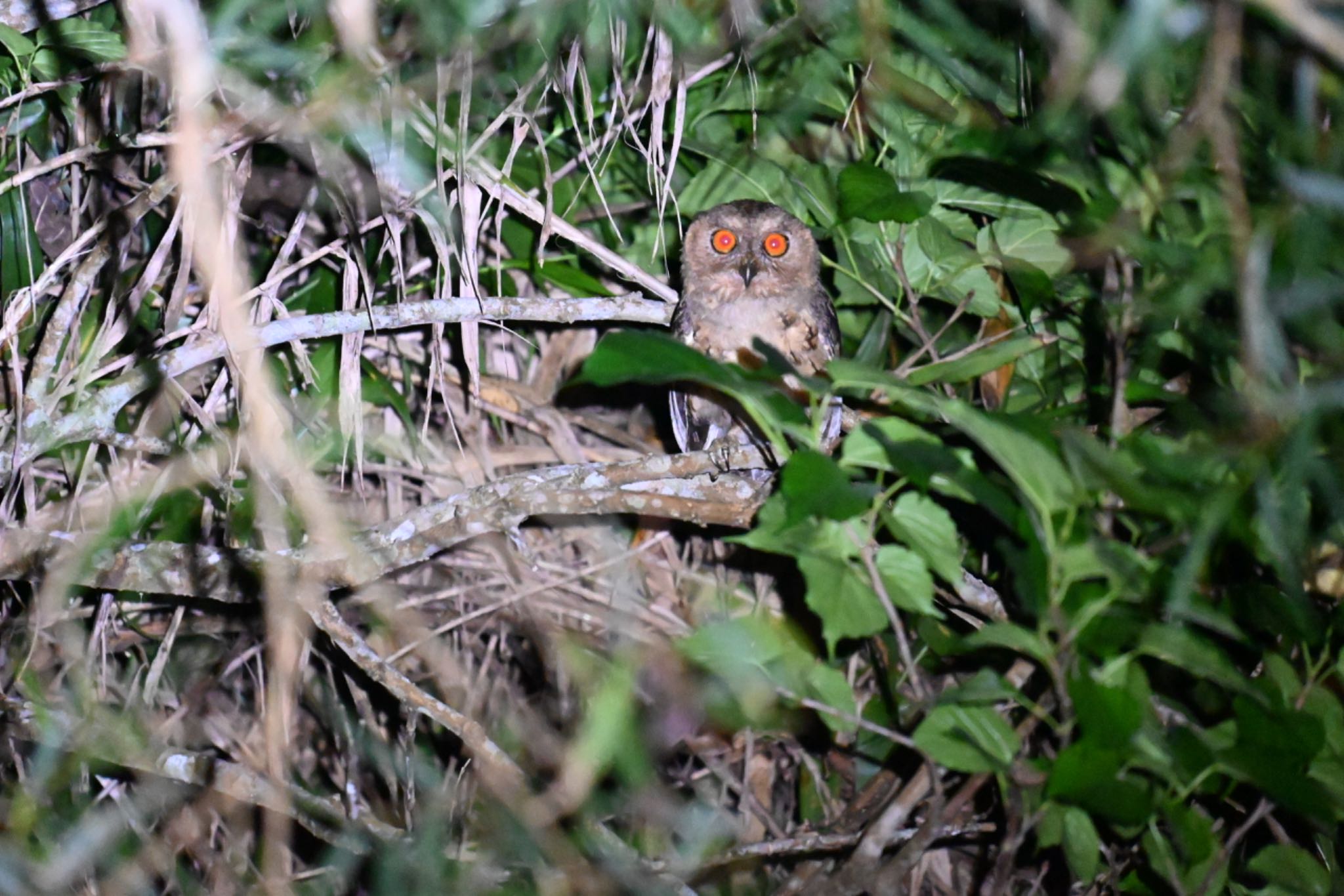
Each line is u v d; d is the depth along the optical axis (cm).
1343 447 517
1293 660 620
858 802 770
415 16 600
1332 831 531
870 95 710
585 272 923
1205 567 607
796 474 454
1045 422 479
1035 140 648
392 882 625
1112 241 545
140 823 754
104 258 698
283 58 605
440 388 736
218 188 650
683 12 615
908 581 486
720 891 786
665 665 671
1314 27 383
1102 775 482
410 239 801
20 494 819
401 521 686
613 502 685
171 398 757
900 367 780
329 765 874
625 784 759
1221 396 571
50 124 809
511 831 655
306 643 782
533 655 864
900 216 711
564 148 849
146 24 587
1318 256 457
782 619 877
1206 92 440
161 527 795
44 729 692
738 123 810
